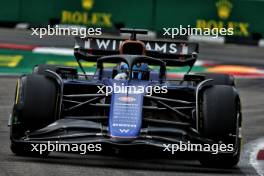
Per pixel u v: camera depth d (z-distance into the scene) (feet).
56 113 86.43
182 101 91.09
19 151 86.99
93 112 97.14
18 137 85.87
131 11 310.65
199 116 86.79
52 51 236.84
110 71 100.32
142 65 97.76
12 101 144.15
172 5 310.45
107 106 88.43
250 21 312.09
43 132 85.05
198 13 311.06
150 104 97.81
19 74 189.98
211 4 310.65
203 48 282.56
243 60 251.60
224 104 85.66
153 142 82.07
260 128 128.77
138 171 80.33
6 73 190.19
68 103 94.94
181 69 219.00
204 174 81.30
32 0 308.60
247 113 146.10
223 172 83.97
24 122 84.89
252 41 311.06
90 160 86.48
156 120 86.12
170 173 80.33
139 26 311.47
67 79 98.84
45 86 86.33
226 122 84.79
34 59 218.79
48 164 82.23
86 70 201.87
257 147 108.88
